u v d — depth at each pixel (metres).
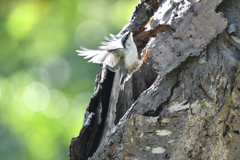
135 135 6.98
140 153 6.96
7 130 14.75
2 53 15.95
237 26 7.02
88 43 16.16
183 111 6.80
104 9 16.86
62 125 14.90
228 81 6.64
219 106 6.60
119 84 8.20
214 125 6.61
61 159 14.48
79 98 15.35
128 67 7.47
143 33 8.31
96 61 7.50
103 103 8.42
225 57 6.79
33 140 14.62
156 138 6.89
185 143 6.74
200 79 6.80
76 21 16.48
